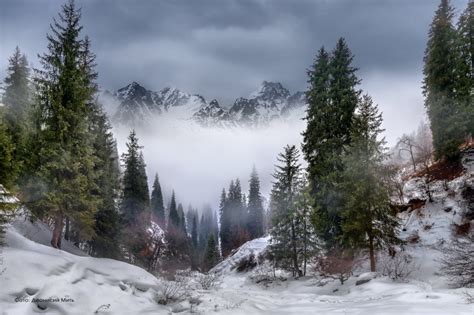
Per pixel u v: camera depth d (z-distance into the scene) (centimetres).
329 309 1058
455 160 2539
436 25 2655
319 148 2358
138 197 3177
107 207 2188
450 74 2508
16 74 2323
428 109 2675
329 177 2192
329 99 2414
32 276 856
